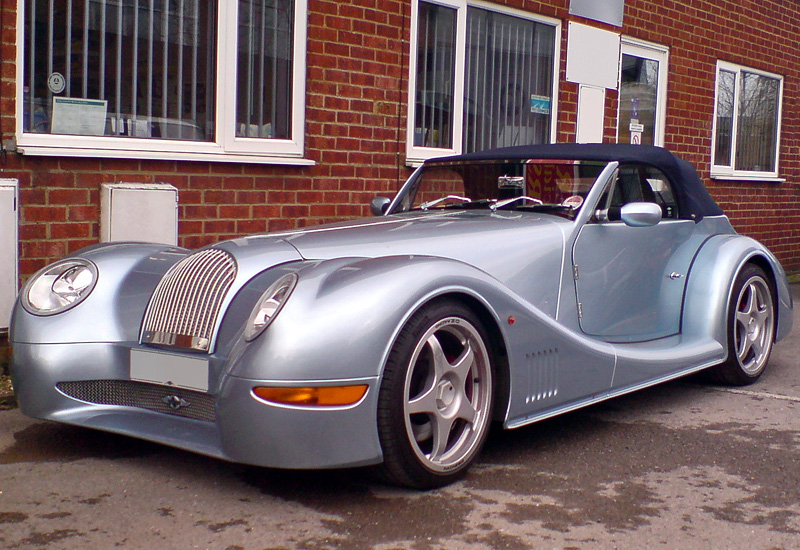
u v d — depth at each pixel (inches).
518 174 169.8
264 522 110.1
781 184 439.5
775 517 114.0
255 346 110.0
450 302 121.2
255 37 228.2
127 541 103.9
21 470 128.4
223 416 111.8
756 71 416.2
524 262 145.4
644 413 166.4
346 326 110.0
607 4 330.6
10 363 135.0
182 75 217.2
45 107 195.3
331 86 243.0
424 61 270.8
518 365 130.5
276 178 231.6
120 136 207.2
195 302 122.3
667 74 364.2
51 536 105.0
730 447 144.6
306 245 130.9
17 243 182.9
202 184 216.4
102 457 134.7
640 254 170.1
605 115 337.4
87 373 127.9
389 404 112.8
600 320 161.0
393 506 115.8
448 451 124.3
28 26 191.5
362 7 248.2
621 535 107.4
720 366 184.9
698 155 384.8
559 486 124.5
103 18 203.0
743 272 185.5
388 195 260.1
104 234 195.9
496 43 295.4
